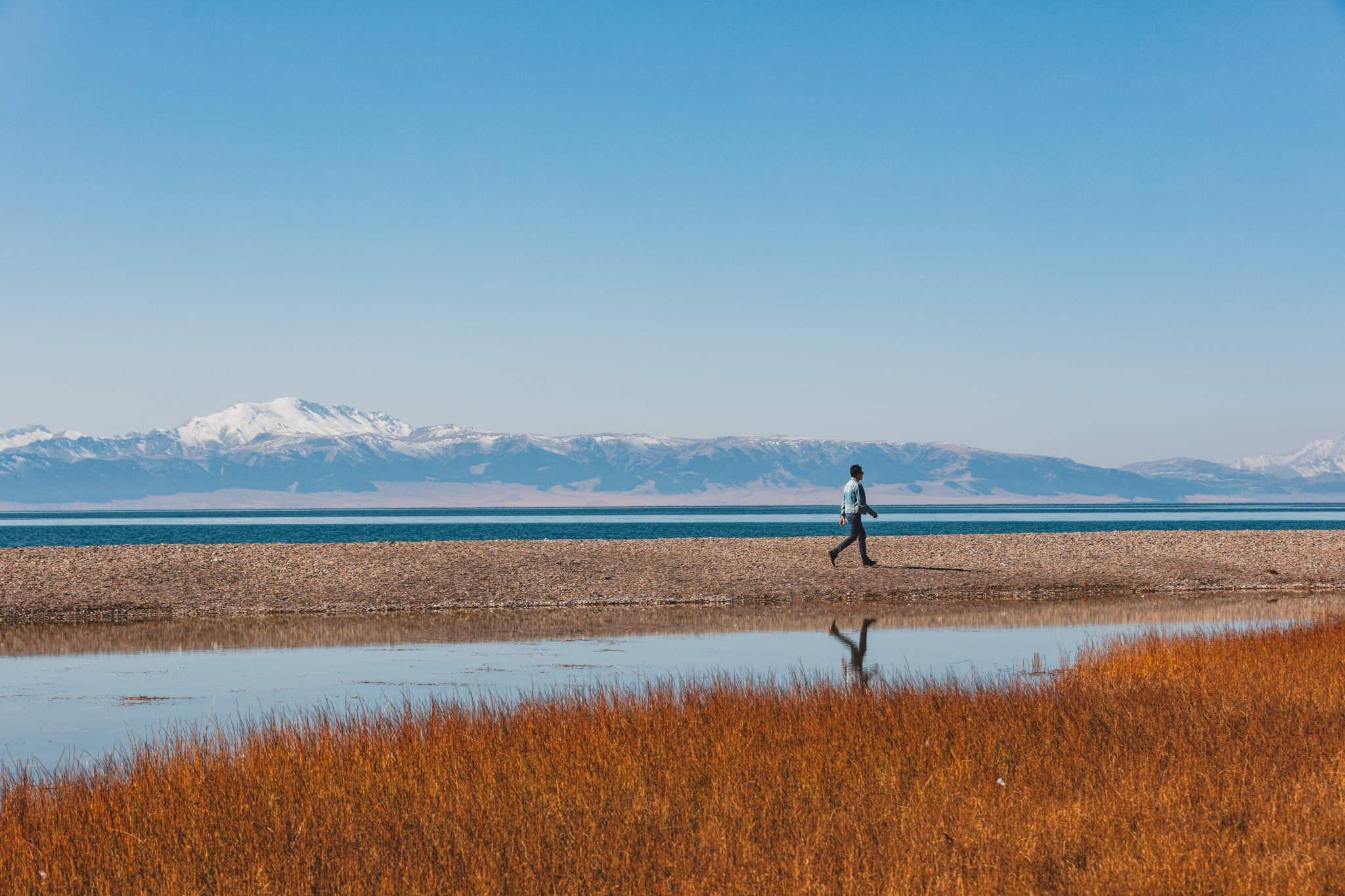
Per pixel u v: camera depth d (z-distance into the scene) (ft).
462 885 33.32
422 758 46.78
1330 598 140.15
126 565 143.54
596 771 45.83
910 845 35.09
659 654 91.04
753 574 148.66
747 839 36.04
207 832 37.96
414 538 461.37
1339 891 30.81
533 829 37.73
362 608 125.90
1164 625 110.22
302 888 33.09
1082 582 149.28
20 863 35.22
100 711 67.92
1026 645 95.30
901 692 59.93
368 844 36.68
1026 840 35.09
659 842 36.58
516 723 53.78
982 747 48.55
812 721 52.60
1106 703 57.77
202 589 132.77
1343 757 44.50
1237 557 172.86
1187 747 47.21
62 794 42.29
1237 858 33.17
